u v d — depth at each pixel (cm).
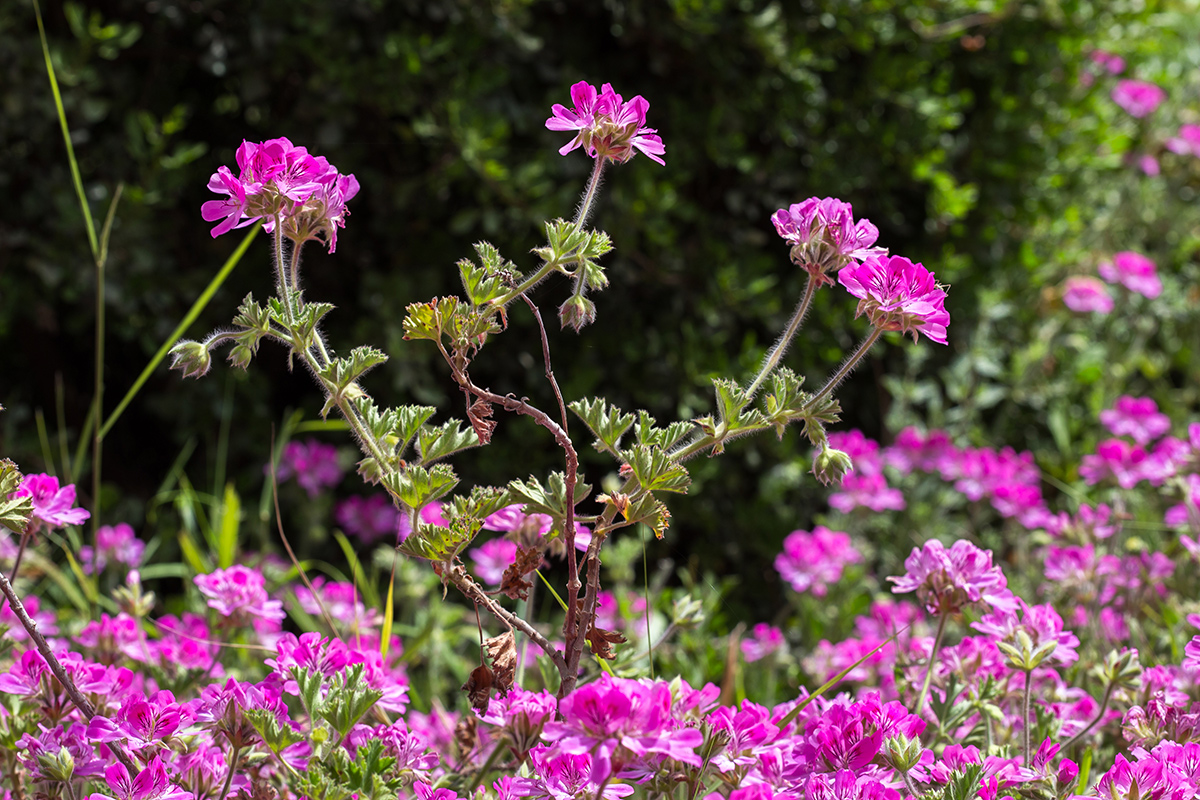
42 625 221
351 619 263
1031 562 320
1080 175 500
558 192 356
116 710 148
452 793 136
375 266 396
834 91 411
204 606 272
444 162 364
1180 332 514
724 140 380
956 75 455
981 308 439
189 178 376
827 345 402
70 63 356
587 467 387
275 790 145
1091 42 474
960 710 170
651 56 375
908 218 436
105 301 363
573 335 386
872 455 374
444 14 353
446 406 387
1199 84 573
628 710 106
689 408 375
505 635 142
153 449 423
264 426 388
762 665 302
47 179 364
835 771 135
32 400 421
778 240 410
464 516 136
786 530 390
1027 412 468
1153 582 248
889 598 346
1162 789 133
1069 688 208
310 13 348
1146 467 320
